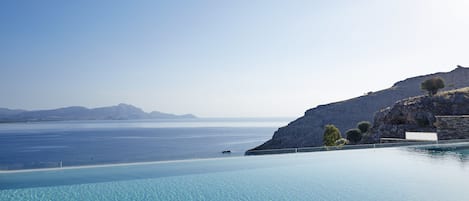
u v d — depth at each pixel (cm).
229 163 1919
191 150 8206
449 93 4294
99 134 15962
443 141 2561
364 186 1424
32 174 1523
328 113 10662
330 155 2189
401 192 1320
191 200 1234
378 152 2306
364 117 10369
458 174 1638
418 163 1944
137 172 1644
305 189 1391
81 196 1255
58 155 6888
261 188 1409
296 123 10288
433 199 1218
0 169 1486
